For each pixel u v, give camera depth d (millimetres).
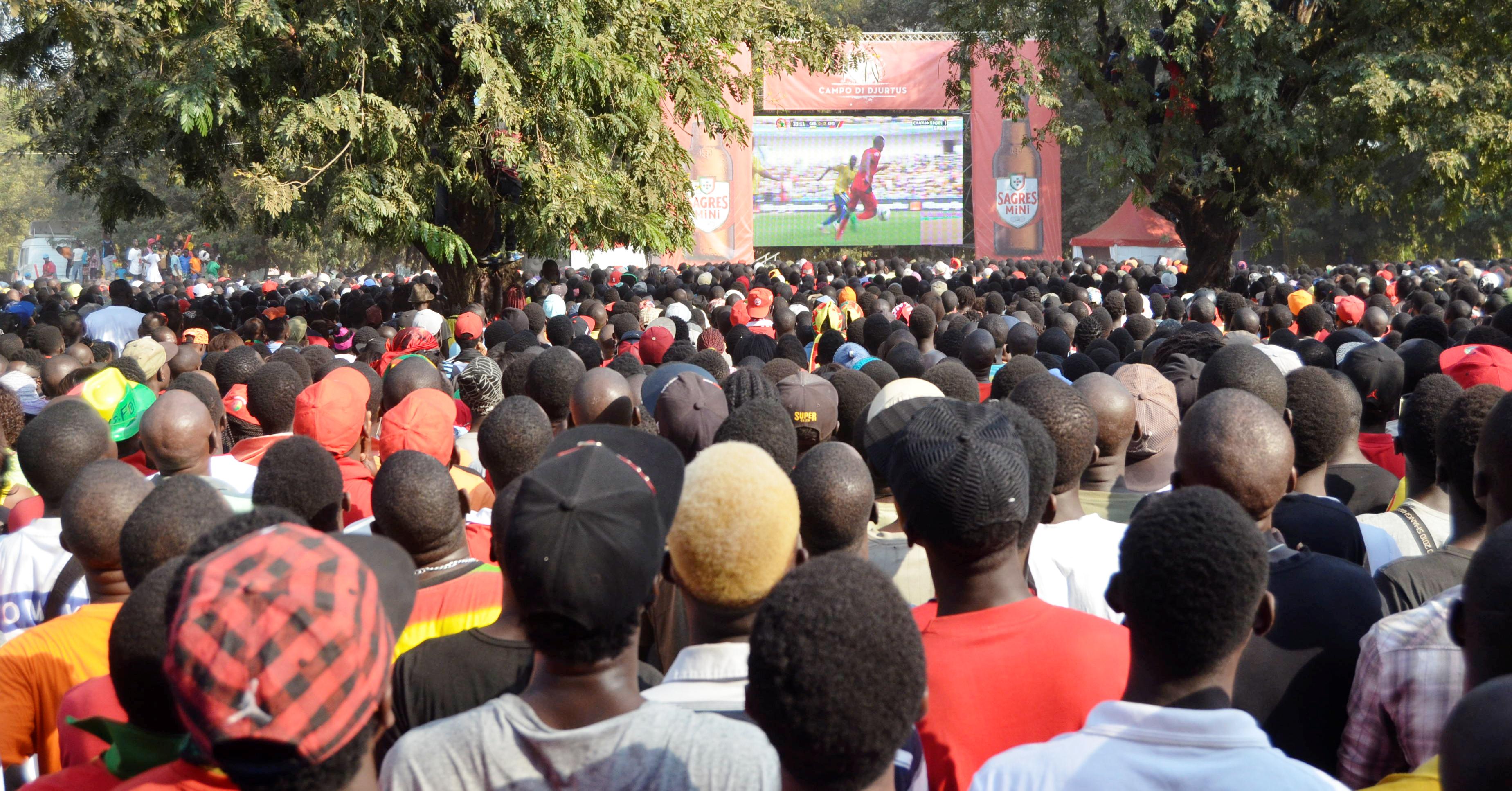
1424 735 2498
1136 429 4473
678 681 2277
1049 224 36656
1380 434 5055
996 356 7547
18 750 2977
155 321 10805
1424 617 2541
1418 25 19016
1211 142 19562
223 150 12914
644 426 4777
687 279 20984
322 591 1642
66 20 11148
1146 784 1878
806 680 1663
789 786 1769
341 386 4781
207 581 1638
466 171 12016
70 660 2990
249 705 1575
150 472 5168
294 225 12148
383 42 11484
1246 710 2736
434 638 2740
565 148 12242
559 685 1937
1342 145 19375
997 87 20938
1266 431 2887
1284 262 42156
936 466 2387
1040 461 2762
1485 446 2785
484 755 1882
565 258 14070
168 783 1933
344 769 1683
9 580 3838
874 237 37969
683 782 1853
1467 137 18062
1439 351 6145
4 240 58125
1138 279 18891
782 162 37938
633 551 1886
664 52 13219
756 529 2240
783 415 3584
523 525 1886
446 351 9266
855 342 8891
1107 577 3160
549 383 5285
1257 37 18719
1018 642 2373
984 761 2316
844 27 16047
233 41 10828
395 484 3141
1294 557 2838
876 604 1711
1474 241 38125
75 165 12992
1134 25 18203
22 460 3926
